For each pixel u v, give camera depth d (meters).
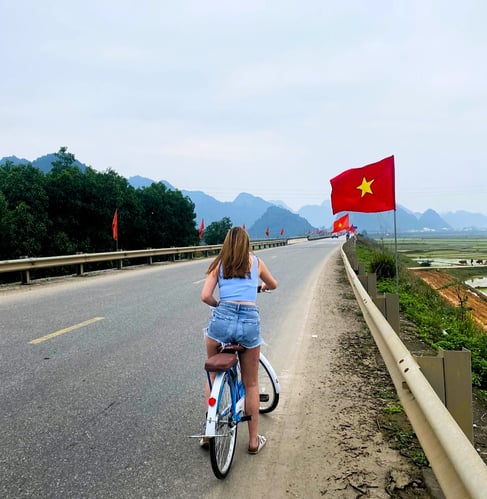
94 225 35.88
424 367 3.45
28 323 8.87
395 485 3.38
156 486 3.40
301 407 4.91
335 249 46.06
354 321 9.48
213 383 3.46
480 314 19.36
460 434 2.33
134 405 4.88
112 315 9.77
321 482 3.46
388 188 8.77
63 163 38.81
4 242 27.72
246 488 3.40
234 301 3.74
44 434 4.19
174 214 49.44
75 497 3.25
